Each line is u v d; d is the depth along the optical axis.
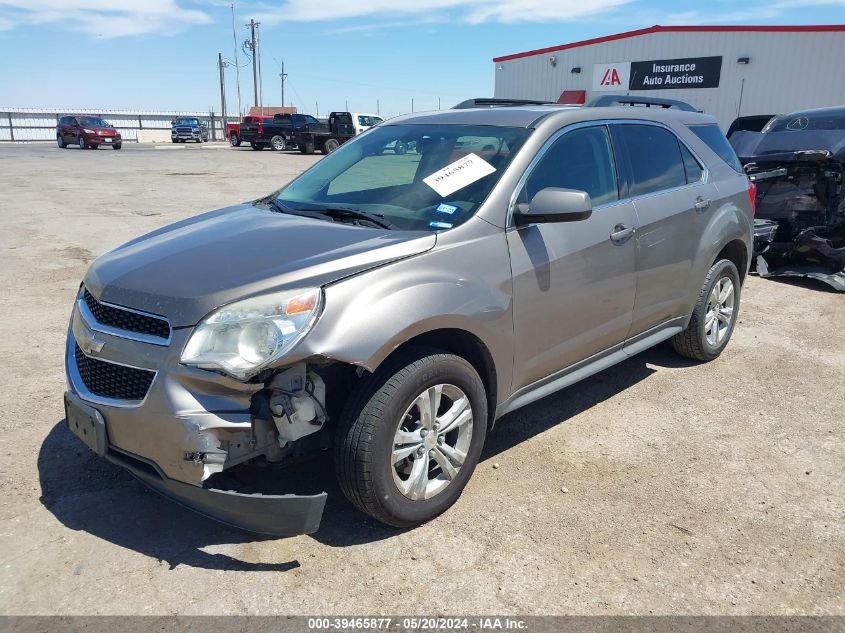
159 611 2.61
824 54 24.09
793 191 8.38
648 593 2.76
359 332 2.72
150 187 17.08
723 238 4.93
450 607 2.66
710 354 5.30
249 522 2.70
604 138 4.13
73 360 3.20
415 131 4.18
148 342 2.75
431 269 3.04
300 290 2.74
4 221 11.20
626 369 5.23
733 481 3.62
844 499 3.47
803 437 4.14
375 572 2.85
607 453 3.90
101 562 2.88
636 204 4.17
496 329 3.28
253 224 3.51
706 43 26.45
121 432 2.81
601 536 3.12
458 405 3.18
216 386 2.62
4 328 5.84
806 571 2.91
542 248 3.51
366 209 3.59
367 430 2.81
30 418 4.16
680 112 5.05
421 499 3.10
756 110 25.83
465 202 3.42
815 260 7.98
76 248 9.18
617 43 28.94
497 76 34.12
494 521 3.22
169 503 3.32
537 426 4.23
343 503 3.32
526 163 3.57
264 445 2.74
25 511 3.22
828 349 5.74
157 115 63.53
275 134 38.31
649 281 4.31
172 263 3.05
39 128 55.38
